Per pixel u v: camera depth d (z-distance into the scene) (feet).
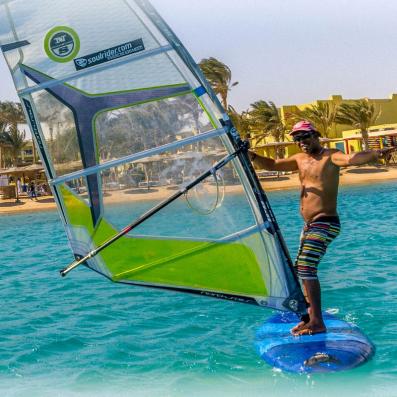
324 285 28.35
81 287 31.60
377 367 17.44
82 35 18.30
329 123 185.16
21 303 28.58
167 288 19.33
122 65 18.31
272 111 183.93
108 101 18.52
